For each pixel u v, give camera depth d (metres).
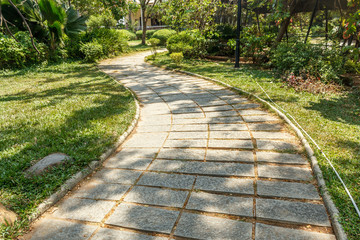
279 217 2.28
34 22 13.03
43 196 2.63
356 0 7.05
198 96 6.67
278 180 2.86
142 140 4.13
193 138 4.07
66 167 3.16
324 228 2.16
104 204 2.59
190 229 2.19
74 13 14.94
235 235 2.10
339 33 10.16
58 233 2.22
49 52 13.03
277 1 10.23
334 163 3.07
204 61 13.90
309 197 2.55
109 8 11.48
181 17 11.72
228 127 4.45
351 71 8.99
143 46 23.09
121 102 5.96
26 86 8.11
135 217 2.37
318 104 5.50
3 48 10.65
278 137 3.96
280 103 5.59
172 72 10.84
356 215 2.21
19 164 3.22
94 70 11.33
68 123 4.63
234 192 2.67
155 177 3.04
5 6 11.62
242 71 10.10
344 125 4.29
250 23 15.45
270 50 10.81
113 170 3.26
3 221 2.21
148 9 23.62
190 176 3.02
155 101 6.41
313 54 8.19
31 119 4.91
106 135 4.10
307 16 13.56
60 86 7.98
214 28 13.43
